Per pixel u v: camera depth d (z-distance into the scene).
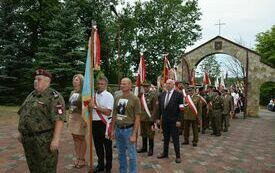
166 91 9.31
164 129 9.34
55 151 5.04
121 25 46.56
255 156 10.47
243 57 29.52
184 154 10.22
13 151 9.77
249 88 29.14
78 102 7.65
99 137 7.46
